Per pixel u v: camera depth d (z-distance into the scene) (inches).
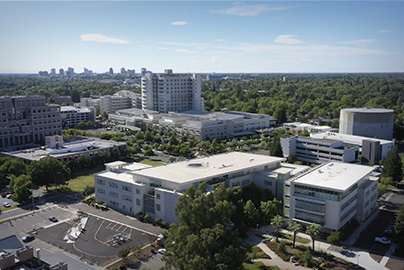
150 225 4574.3
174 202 4471.0
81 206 5255.9
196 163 5467.5
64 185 6151.6
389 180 5969.5
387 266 3558.1
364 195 4648.1
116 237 4124.0
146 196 4798.2
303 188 4424.2
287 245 4018.2
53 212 5014.8
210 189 4628.4
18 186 5388.8
